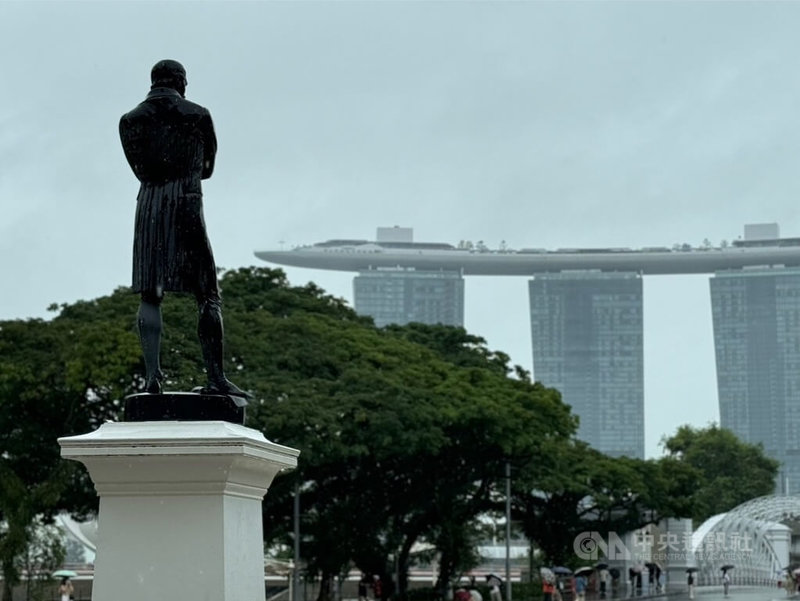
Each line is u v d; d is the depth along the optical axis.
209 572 11.58
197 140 12.48
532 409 69.00
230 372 57.78
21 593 63.47
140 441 11.48
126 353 51.19
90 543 79.12
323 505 63.72
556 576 78.00
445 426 62.06
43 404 53.88
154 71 12.74
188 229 12.38
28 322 56.59
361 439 57.31
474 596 66.75
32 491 52.53
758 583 105.81
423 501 65.12
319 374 60.50
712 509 136.62
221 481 11.62
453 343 82.88
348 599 81.00
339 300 77.06
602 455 91.50
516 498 84.12
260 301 69.75
